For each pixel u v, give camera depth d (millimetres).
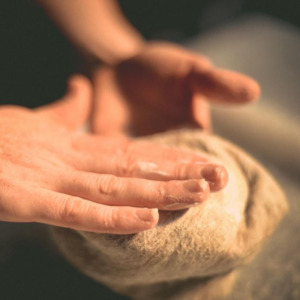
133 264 454
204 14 1029
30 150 483
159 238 443
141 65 613
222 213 454
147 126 613
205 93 573
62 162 483
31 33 831
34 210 442
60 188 456
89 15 740
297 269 516
